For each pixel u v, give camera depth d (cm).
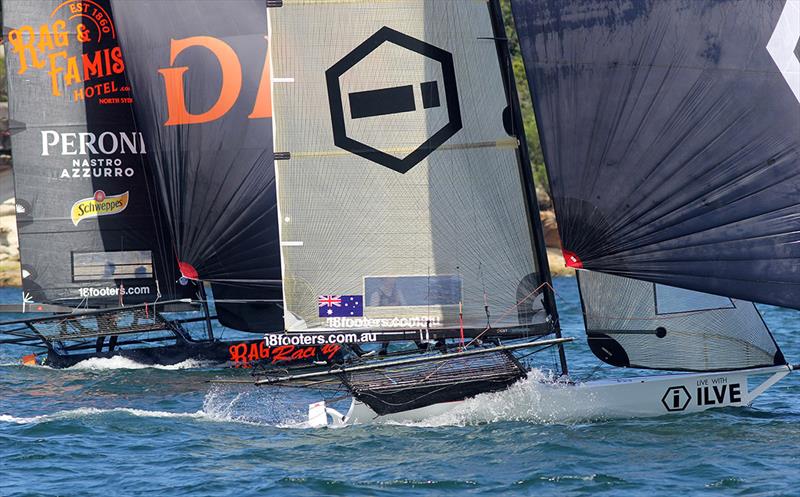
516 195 6750
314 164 6794
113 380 9094
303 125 6788
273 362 9125
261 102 9262
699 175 6288
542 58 6456
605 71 6359
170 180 9462
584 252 6519
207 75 9319
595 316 6688
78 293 10556
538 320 6788
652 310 6656
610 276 6662
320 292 6825
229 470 5978
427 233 6769
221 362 9775
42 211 10562
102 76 10562
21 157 10531
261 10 9338
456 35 6712
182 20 9350
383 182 6775
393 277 6788
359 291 6812
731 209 6266
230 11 9331
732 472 5738
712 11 6212
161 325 9869
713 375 6862
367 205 6781
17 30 10506
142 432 6894
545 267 6781
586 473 5766
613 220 6425
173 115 9388
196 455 6291
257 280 9344
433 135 6744
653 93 6300
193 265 9431
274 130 6788
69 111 10562
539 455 6081
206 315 10250
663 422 6681
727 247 6281
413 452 6209
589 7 6350
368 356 7262
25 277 10556
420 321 6781
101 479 5872
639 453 6084
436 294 6775
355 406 6831
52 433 6875
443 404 6775
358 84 6762
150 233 10575
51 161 10550
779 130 6200
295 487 5650
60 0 10531
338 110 6769
